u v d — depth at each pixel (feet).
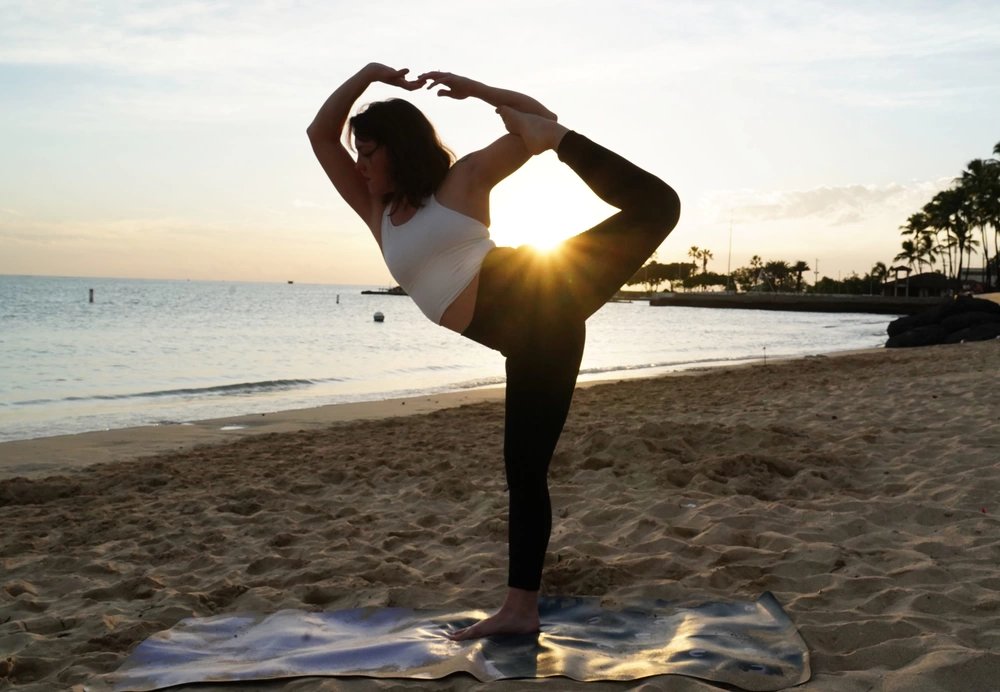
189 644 9.52
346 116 9.35
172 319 146.30
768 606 9.91
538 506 8.97
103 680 8.55
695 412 31.04
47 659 9.68
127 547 15.38
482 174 8.37
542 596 10.64
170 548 15.08
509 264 8.22
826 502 15.44
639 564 12.13
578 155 8.13
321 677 8.13
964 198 228.63
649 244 8.05
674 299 343.67
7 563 14.51
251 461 24.90
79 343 86.58
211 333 111.45
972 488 15.64
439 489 18.74
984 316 87.04
